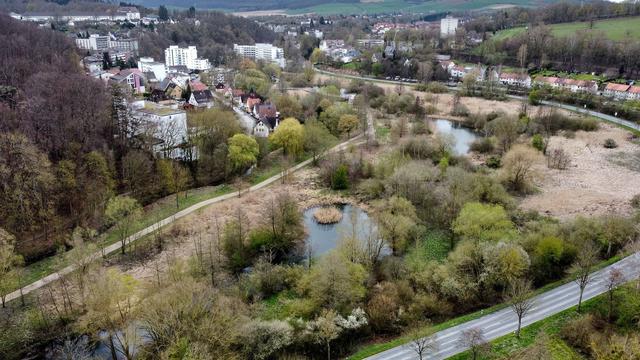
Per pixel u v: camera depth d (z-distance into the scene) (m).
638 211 112.38
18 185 99.81
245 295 84.31
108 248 100.81
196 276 88.12
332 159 147.75
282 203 108.88
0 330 73.25
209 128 147.62
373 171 144.00
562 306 77.00
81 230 96.50
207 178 140.38
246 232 107.31
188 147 140.38
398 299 80.62
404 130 178.00
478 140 173.00
